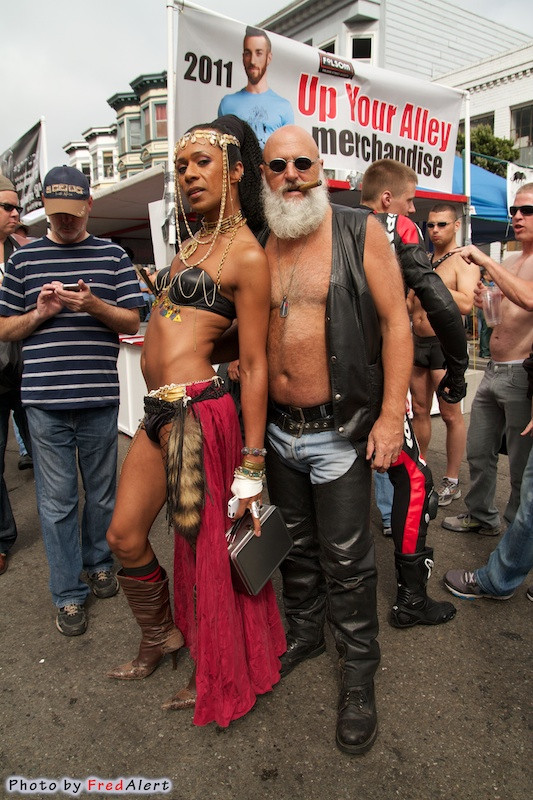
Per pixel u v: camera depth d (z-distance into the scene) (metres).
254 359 1.68
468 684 1.99
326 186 1.70
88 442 2.44
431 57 13.98
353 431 1.71
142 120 27.62
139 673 2.04
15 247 3.25
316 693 1.97
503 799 1.54
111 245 2.39
